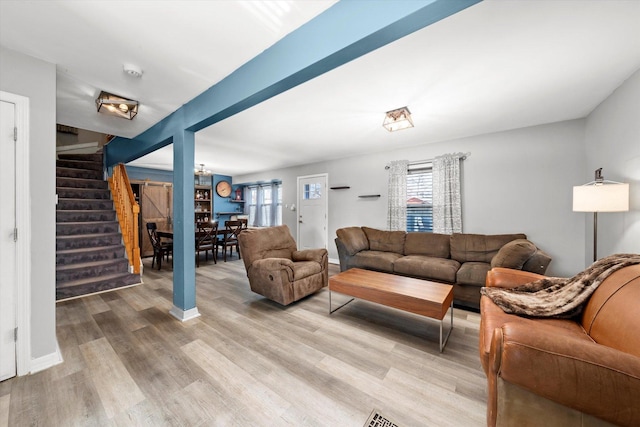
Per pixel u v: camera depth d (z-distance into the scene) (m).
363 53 1.37
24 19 1.43
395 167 4.52
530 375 0.94
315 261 3.41
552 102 2.61
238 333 2.29
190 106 2.50
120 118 2.98
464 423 1.32
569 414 0.92
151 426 1.29
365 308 2.92
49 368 1.77
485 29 1.55
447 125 3.33
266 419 1.33
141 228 6.08
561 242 3.18
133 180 6.11
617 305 1.24
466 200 3.85
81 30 1.54
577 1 1.33
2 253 1.65
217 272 4.62
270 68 1.70
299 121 3.19
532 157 3.35
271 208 7.73
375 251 4.20
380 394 1.52
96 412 1.38
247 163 6.10
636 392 0.82
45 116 1.83
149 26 1.51
